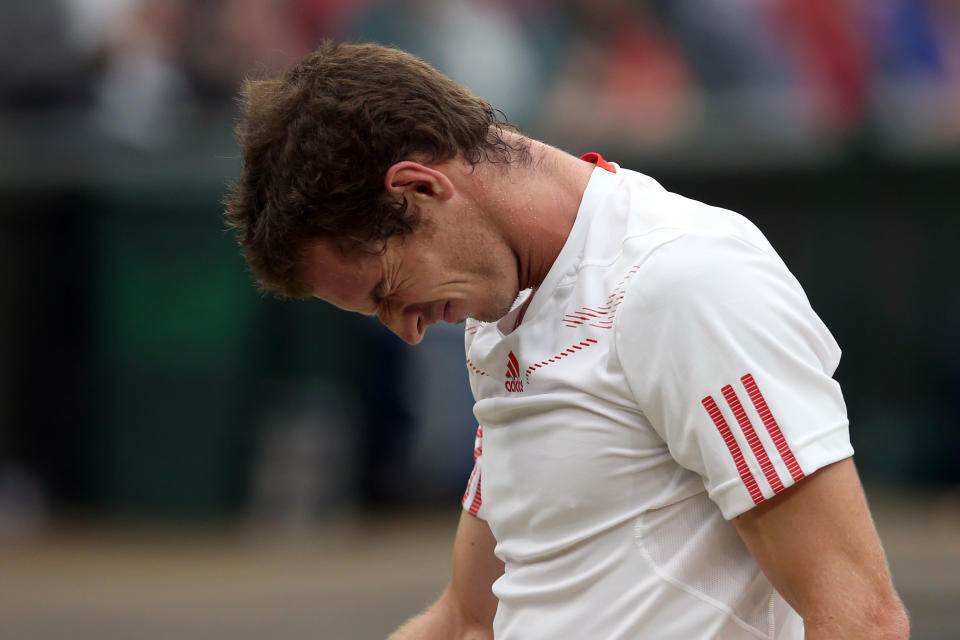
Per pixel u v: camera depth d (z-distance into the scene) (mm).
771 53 25750
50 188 24938
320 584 21781
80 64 25312
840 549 5672
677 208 6180
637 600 6223
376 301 6387
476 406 6703
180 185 24672
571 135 25766
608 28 26531
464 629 7727
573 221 6371
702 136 25312
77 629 18812
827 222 25016
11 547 24781
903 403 25344
